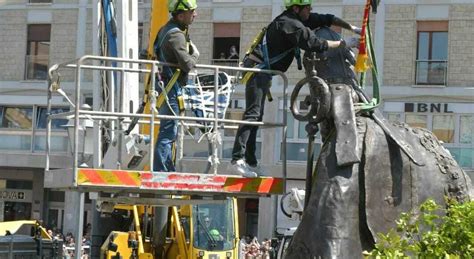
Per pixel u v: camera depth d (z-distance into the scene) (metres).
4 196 103.00
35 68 101.81
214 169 23.89
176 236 44.41
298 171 87.56
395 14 91.31
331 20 23.28
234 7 95.50
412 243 17.80
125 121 27.19
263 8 94.88
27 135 100.88
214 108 23.95
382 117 20.48
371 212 19.16
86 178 22.61
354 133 19.42
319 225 18.95
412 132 20.42
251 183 23.72
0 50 103.00
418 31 91.31
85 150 27.72
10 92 101.81
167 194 24.70
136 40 30.84
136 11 30.84
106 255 43.06
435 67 90.81
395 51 91.31
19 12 103.12
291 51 23.56
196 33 96.50
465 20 90.00
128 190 23.22
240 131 24.08
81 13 100.50
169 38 23.86
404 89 91.06
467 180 20.28
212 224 50.97
